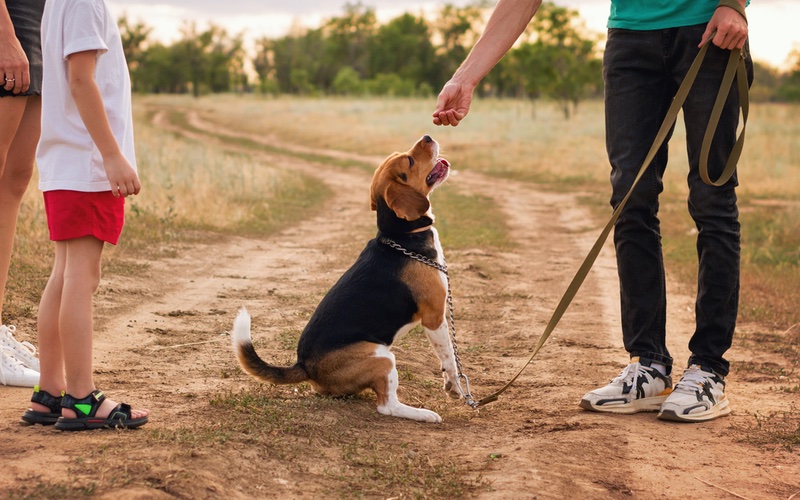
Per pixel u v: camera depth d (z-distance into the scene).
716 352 3.80
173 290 6.84
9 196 4.06
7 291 5.71
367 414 3.66
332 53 96.75
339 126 39.06
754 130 31.20
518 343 5.50
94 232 3.05
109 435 2.99
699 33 3.60
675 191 18.16
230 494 2.53
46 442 2.89
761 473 3.01
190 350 4.81
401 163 4.14
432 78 97.12
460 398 4.04
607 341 5.52
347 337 3.74
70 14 2.96
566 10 45.50
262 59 106.12
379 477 2.82
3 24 3.51
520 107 47.59
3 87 3.78
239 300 6.57
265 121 44.22
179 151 21.11
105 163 2.96
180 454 2.75
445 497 2.68
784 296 7.58
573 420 3.62
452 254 9.54
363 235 11.42
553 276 8.59
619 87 3.82
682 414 3.60
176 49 93.81
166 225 10.42
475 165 25.73
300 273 8.12
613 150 3.86
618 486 2.83
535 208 16.27
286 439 3.12
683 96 3.50
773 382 4.56
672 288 8.01
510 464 2.98
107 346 4.76
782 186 18.83
